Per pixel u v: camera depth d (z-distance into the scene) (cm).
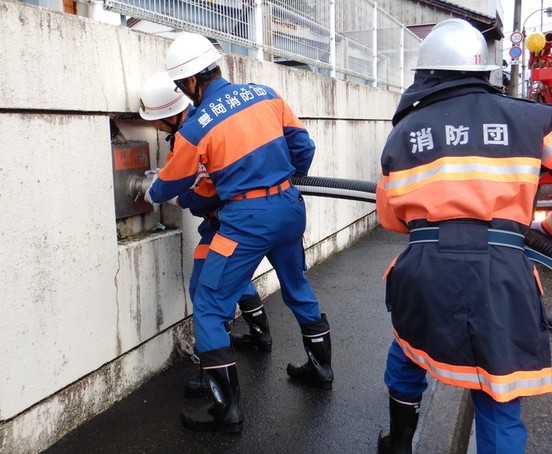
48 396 258
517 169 189
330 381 322
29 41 236
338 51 682
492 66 209
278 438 273
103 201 287
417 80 218
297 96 516
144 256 321
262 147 272
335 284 529
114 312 298
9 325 235
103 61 281
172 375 338
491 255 189
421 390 235
